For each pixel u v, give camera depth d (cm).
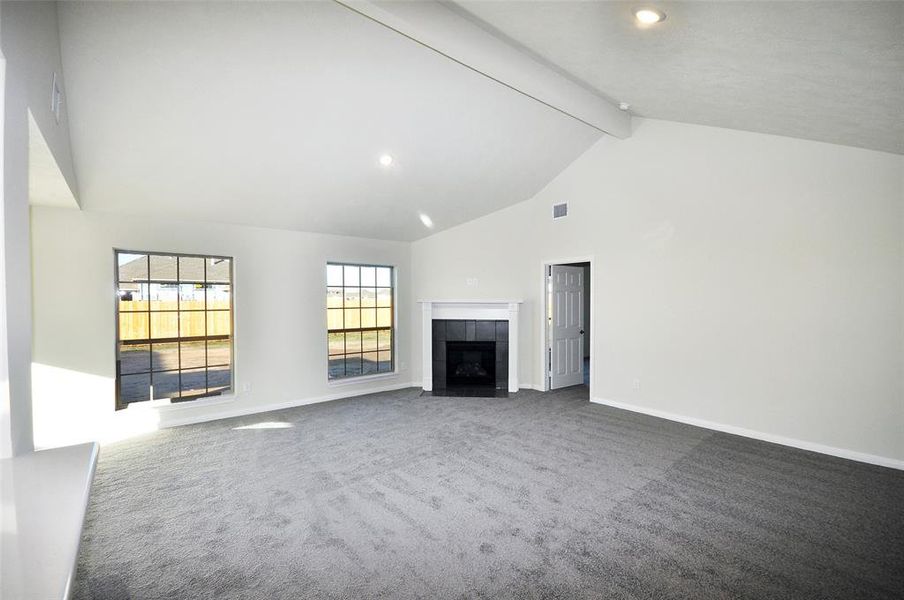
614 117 478
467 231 679
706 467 364
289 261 571
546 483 336
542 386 652
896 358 356
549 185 630
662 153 502
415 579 225
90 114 324
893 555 243
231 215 506
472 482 339
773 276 420
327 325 608
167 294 514
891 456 359
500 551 249
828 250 387
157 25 273
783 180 413
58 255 427
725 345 454
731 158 447
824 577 225
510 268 668
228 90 330
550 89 379
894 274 355
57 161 281
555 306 657
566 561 239
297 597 213
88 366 441
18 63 159
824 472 352
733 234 447
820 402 394
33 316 417
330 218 560
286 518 286
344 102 369
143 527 276
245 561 241
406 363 694
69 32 263
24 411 153
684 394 489
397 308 686
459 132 451
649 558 241
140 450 412
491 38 323
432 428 475
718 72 276
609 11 222
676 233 492
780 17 186
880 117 281
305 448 416
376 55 330
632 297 535
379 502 307
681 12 205
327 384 604
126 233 462
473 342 674
